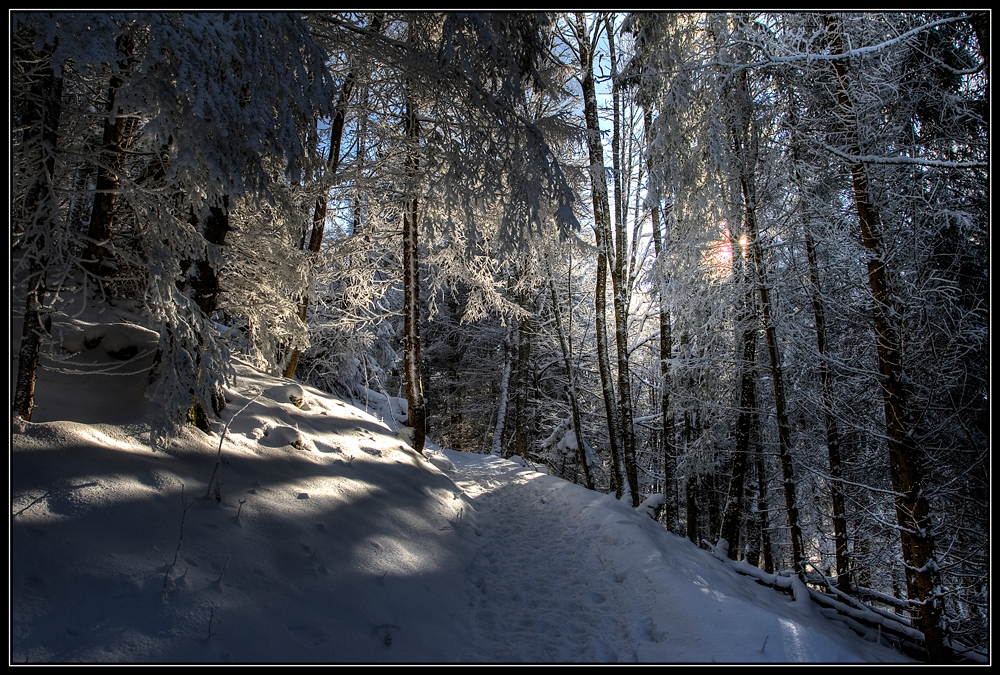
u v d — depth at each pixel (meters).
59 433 3.42
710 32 7.83
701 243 8.17
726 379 9.63
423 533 5.35
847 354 8.34
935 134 6.85
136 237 4.05
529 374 19.55
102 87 4.25
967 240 6.59
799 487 9.83
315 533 4.11
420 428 9.17
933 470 6.96
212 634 2.69
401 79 6.38
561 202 5.71
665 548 6.24
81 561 2.68
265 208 6.04
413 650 3.45
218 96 3.20
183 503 3.52
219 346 3.95
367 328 11.29
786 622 4.00
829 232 7.19
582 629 4.25
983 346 6.35
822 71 6.63
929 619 5.44
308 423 6.57
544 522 7.47
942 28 6.67
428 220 6.90
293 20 3.89
